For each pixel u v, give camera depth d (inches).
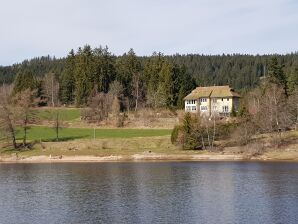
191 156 4837.6
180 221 2063.2
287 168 3855.8
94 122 7017.7
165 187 2972.4
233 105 6865.2
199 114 5629.9
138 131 6195.9
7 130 5388.8
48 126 6781.5
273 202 2422.5
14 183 3280.0
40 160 4955.7
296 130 5462.6
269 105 5374.0
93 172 3818.9
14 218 2183.8
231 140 5182.1
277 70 6899.6
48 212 2299.5
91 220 2116.1
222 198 2561.5
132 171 3836.1
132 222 2063.2
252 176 3393.2
